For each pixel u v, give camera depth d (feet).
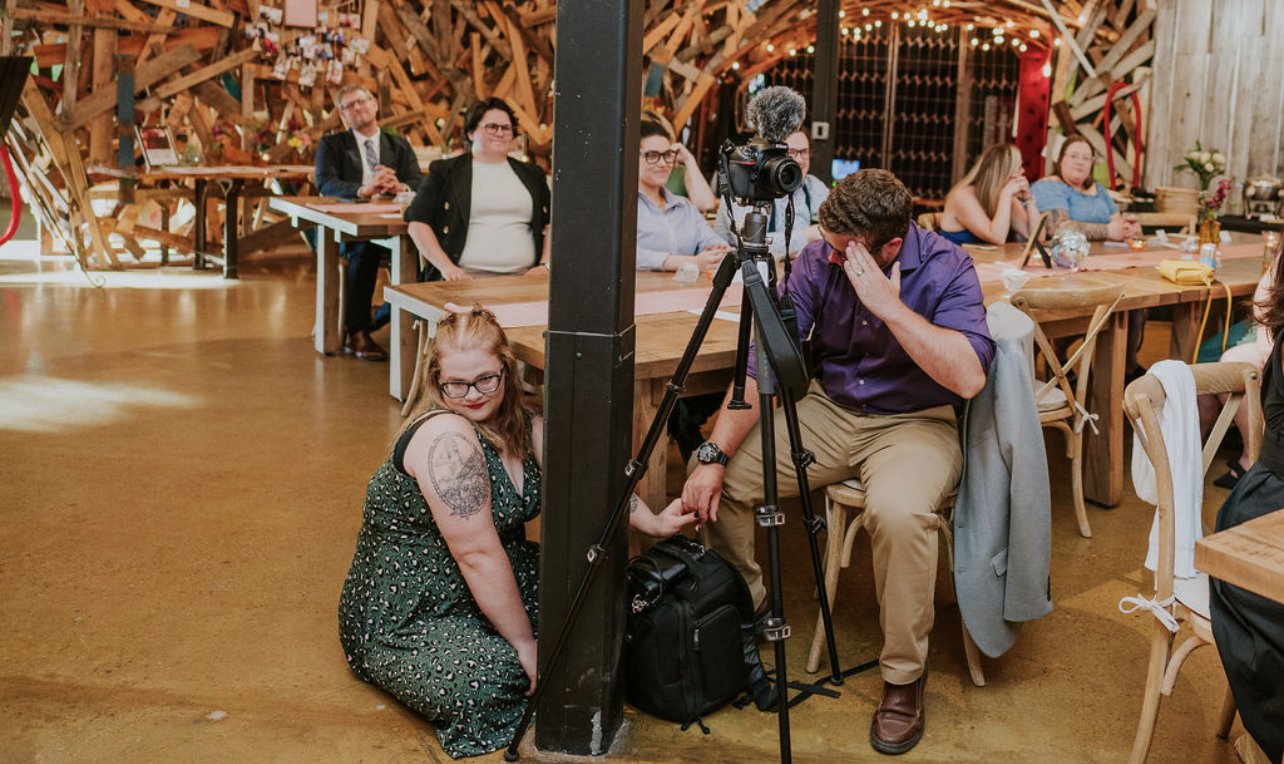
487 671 8.45
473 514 8.44
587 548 7.94
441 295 11.98
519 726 8.15
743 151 7.55
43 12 24.80
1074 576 11.61
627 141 7.50
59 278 25.61
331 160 21.20
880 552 8.68
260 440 14.97
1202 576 7.98
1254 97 29.01
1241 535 5.93
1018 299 11.73
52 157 25.41
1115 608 10.90
